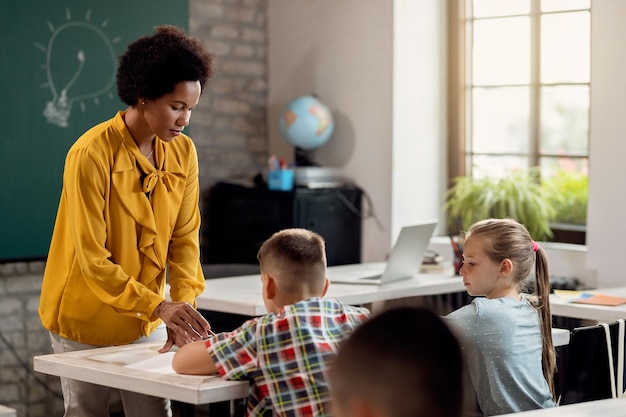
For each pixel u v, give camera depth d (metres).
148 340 3.07
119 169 2.88
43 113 5.47
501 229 3.04
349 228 6.35
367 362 0.92
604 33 5.35
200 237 6.45
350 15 6.39
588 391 3.12
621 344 3.17
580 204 5.93
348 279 4.77
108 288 2.83
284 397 2.51
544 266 3.13
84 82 5.63
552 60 6.06
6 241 5.33
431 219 6.45
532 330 2.96
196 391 2.49
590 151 5.43
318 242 2.67
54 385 5.50
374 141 6.31
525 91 6.18
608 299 4.28
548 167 6.10
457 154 6.46
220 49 6.53
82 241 2.81
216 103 6.52
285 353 2.50
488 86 6.35
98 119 5.70
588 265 5.48
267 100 6.80
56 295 2.97
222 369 2.57
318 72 6.59
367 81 6.32
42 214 5.48
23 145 5.39
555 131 6.07
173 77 2.83
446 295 5.29
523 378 2.89
